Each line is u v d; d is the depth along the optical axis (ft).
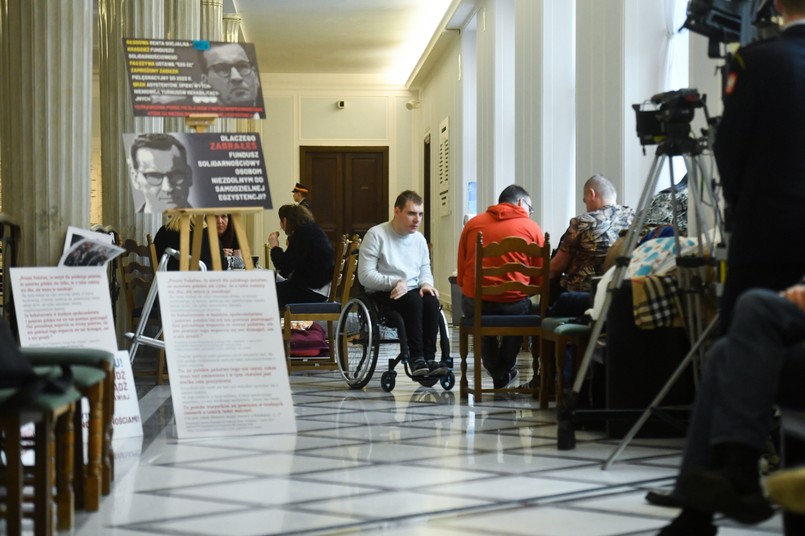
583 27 29.12
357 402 21.56
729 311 11.72
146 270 26.35
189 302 17.35
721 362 8.58
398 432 17.51
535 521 11.30
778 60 11.38
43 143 19.84
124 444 16.49
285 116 70.13
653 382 16.75
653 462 14.71
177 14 35.53
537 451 15.65
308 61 66.28
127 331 28.81
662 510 11.80
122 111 30.19
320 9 53.57
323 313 27.48
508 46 42.68
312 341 28.43
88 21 20.24
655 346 16.76
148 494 12.73
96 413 11.74
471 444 16.29
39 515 9.50
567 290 22.84
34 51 19.80
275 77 69.77
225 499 12.42
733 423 8.25
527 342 32.50
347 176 70.69
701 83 20.38
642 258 17.75
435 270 62.80
